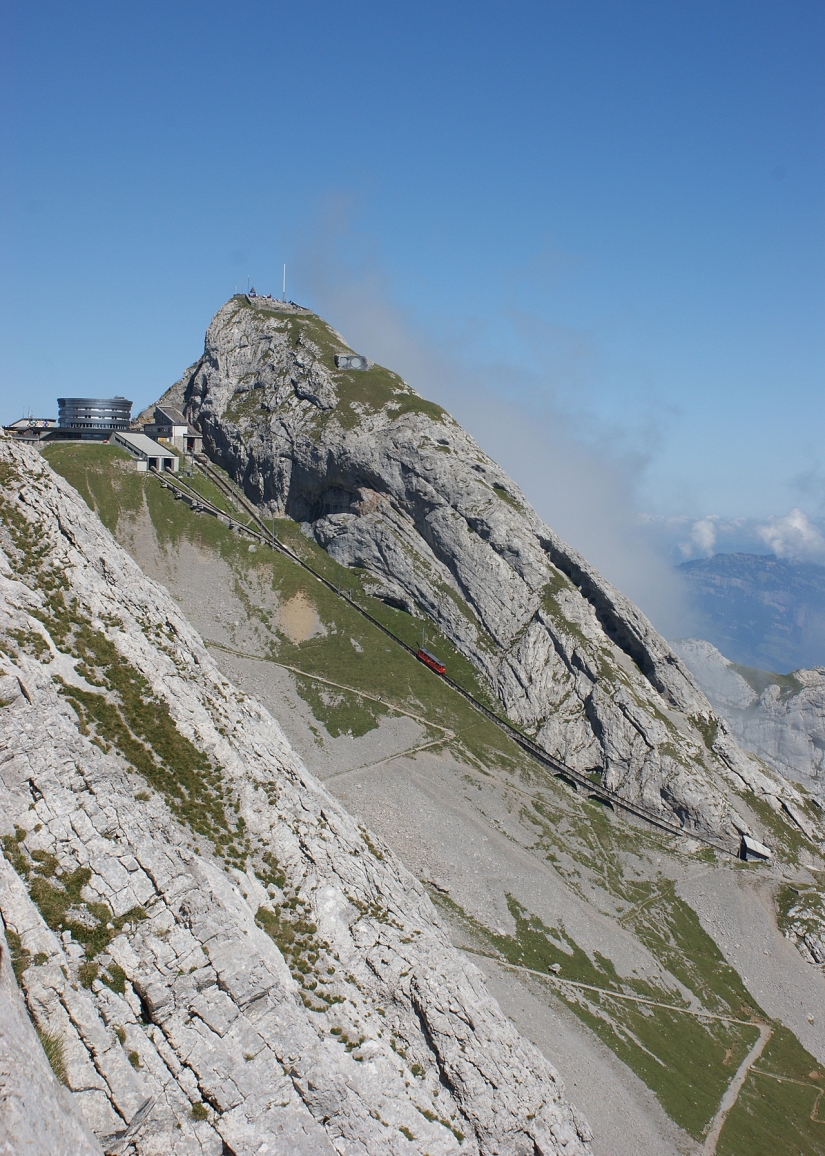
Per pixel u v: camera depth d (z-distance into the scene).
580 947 115.31
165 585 173.62
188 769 63.78
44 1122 30.03
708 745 173.50
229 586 178.25
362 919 64.06
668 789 156.62
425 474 194.25
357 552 196.38
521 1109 60.72
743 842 153.62
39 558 70.25
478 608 183.75
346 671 163.38
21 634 60.59
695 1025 111.12
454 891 115.38
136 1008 43.62
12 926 41.53
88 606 69.50
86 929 44.41
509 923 113.62
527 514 198.00
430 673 171.12
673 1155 82.00
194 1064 43.34
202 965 46.50
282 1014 48.12
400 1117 53.06
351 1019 56.09
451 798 135.75
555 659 174.25
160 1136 40.16
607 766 161.50
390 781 135.12
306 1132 44.62
